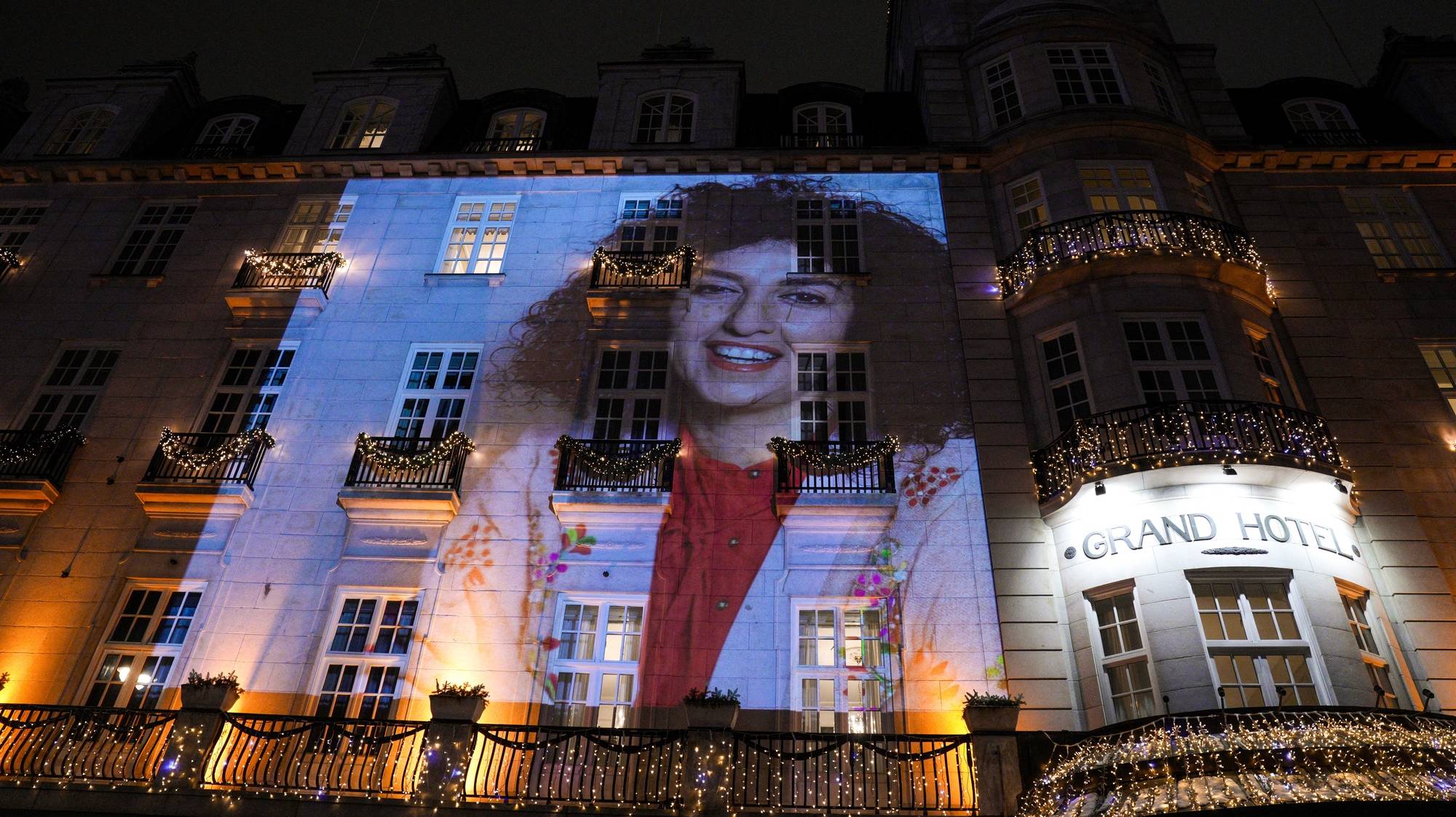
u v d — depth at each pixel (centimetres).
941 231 1875
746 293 1802
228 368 1761
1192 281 1636
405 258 1909
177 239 1977
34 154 2095
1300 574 1327
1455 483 1520
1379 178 1916
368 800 1212
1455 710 1305
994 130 1970
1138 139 1856
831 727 1351
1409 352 1670
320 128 2119
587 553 1505
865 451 1552
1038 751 1220
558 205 1975
